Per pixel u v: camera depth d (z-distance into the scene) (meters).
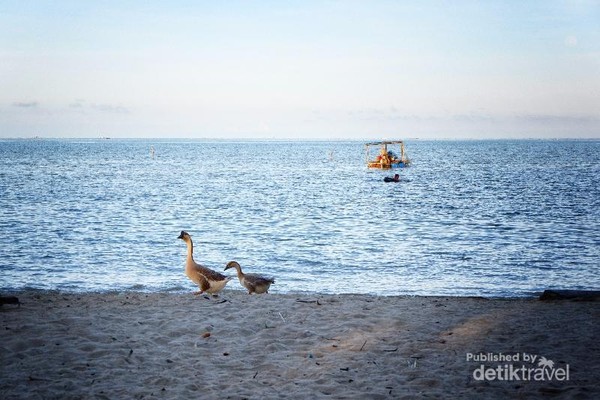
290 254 23.05
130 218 34.56
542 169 96.12
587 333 9.47
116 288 16.23
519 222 33.28
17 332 9.12
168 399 6.68
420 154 181.38
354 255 22.81
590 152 196.12
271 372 7.65
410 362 8.03
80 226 30.50
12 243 24.59
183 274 18.69
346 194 53.56
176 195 51.22
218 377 7.43
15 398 6.66
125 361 7.95
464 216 36.53
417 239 27.14
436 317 10.55
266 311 10.76
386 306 11.49
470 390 7.03
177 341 8.86
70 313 10.49
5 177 72.19
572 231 29.45
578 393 6.87
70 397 6.72
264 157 163.12
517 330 9.66
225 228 30.89
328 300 12.01
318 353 8.40
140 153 188.12
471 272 19.53
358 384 7.19
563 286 17.50
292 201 46.84
